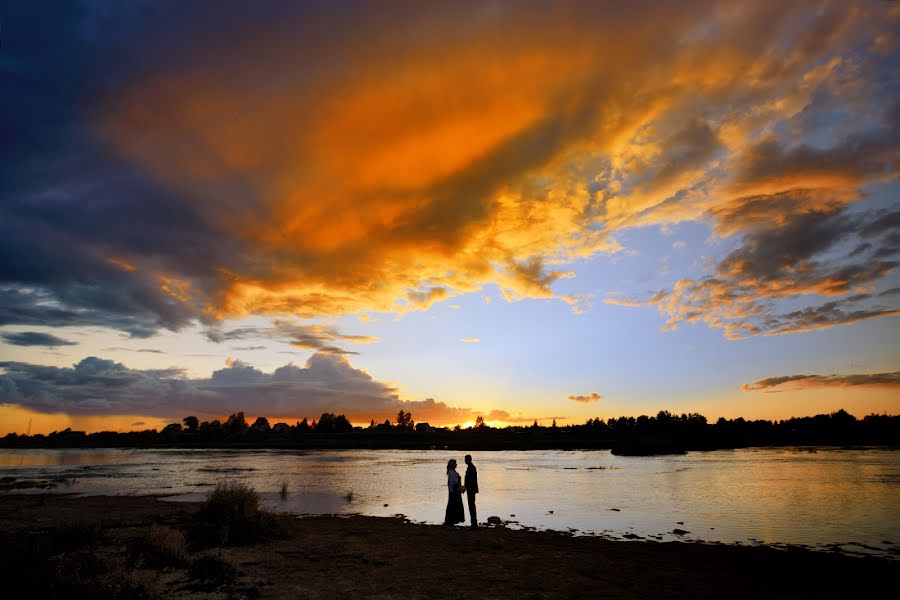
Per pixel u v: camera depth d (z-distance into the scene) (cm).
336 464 5994
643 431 15712
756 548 1460
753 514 2077
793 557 1347
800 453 7700
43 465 6344
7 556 919
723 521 1925
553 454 8725
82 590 872
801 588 1066
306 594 967
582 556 1334
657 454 8100
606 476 3916
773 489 2891
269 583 1045
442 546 1447
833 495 2612
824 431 13738
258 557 1295
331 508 2361
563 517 2044
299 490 3123
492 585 1045
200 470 5078
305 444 15200
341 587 1019
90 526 1442
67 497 2830
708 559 1319
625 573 1166
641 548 1446
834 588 1068
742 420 15925
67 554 1216
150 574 1077
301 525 1842
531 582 1071
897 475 3650
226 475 4384
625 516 2058
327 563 1234
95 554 1230
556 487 3159
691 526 1827
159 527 1373
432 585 1041
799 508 2214
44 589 849
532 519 2003
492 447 12206
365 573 1139
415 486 3356
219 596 935
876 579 1138
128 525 1747
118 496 2867
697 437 12444
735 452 8450
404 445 13812
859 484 3092
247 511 1622
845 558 1338
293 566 1201
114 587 909
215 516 1623
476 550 1395
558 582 1076
